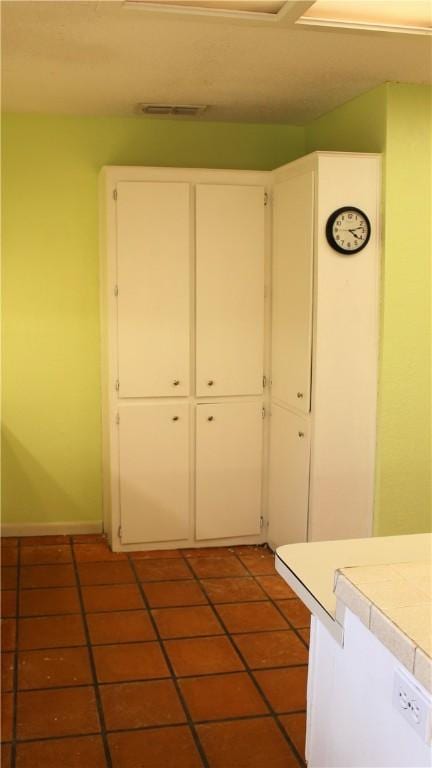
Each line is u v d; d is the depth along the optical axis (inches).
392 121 144.2
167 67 133.7
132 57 128.2
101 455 181.5
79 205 173.5
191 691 115.4
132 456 169.2
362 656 68.8
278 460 169.5
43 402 177.3
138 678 118.8
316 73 137.3
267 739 104.1
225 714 109.6
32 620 137.9
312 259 147.7
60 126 170.6
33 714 108.6
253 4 104.2
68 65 132.8
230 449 173.2
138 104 160.7
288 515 164.2
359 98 153.6
